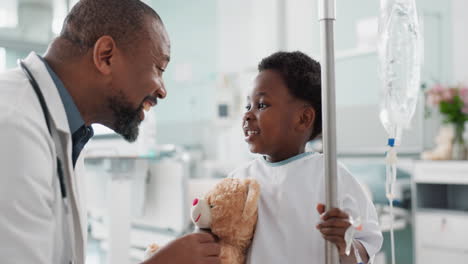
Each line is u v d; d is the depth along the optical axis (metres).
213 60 6.13
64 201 0.98
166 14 6.67
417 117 3.23
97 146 2.53
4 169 0.76
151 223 2.18
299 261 0.85
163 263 0.85
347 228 0.73
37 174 0.80
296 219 0.86
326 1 0.75
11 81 0.89
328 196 0.74
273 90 0.93
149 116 2.47
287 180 0.90
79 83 0.97
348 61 4.25
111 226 2.07
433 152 3.07
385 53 0.89
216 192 0.88
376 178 3.31
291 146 0.95
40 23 4.26
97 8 0.95
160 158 2.50
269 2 5.19
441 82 3.58
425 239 2.92
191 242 0.86
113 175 2.09
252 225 0.87
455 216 2.79
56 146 0.93
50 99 0.91
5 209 0.76
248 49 5.68
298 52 1.00
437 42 3.61
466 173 2.75
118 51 0.96
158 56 1.00
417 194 3.00
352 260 0.82
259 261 0.85
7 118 0.79
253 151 0.95
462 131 3.00
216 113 5.22
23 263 0.77
